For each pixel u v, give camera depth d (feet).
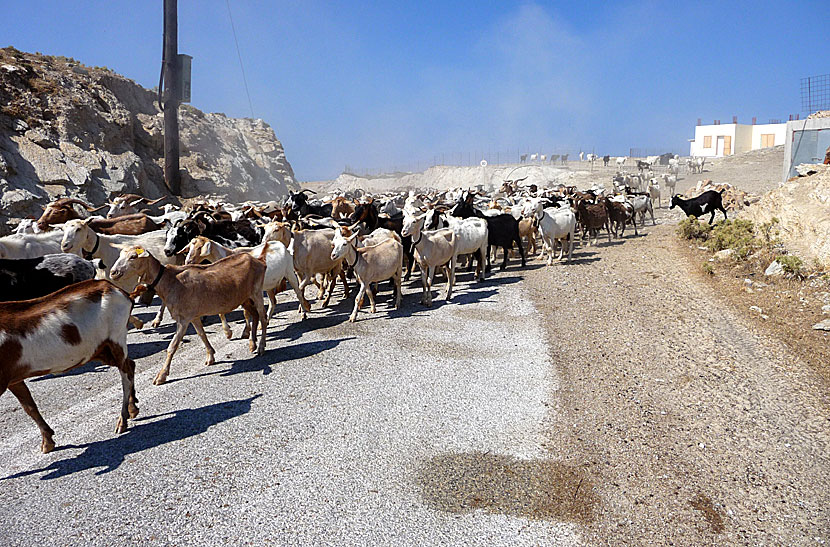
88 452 17.84
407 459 17.37
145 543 13.56
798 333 28.50
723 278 40.88
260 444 18.20
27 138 81.71
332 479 16.24
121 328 19.20
